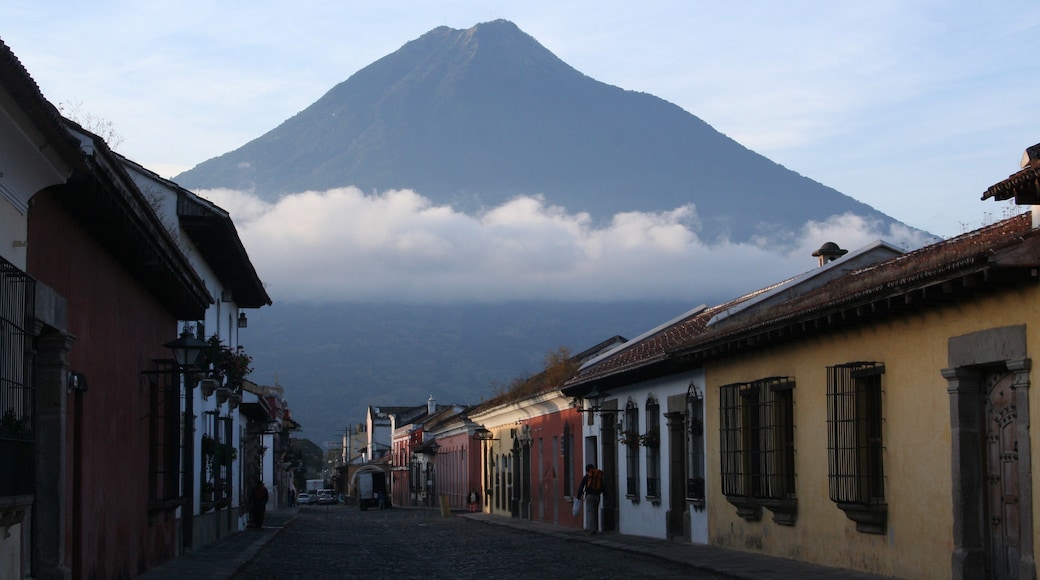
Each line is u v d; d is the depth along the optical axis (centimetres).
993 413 1346
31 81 889
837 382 1711
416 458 8388
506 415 4525
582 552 2370
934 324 1441
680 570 1867
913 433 1493
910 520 1502
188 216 2398
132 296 1593
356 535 3238
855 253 2278
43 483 1137
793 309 1744
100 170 1145
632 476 2853
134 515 1623
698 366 2358
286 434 7750
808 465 1830
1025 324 1241
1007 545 1310
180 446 2039
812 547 1817
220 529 2822
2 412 943
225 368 2514
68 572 1151
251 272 2892
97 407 1363
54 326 1120
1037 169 1170
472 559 2194
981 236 1506
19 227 1038
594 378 2930
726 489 2155
